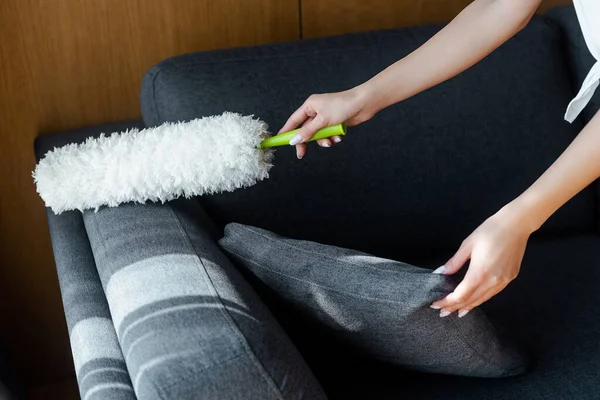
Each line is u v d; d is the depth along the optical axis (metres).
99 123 1.81
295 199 1.57
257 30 1.84
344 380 1.28
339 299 1.13
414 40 1.69
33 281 1.89
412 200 1.62
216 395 0.91
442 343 1.12
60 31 1.71
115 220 1.25
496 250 1.04
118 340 1.14
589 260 1.58
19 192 1.81
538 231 1.71
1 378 1.65
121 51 1.77
